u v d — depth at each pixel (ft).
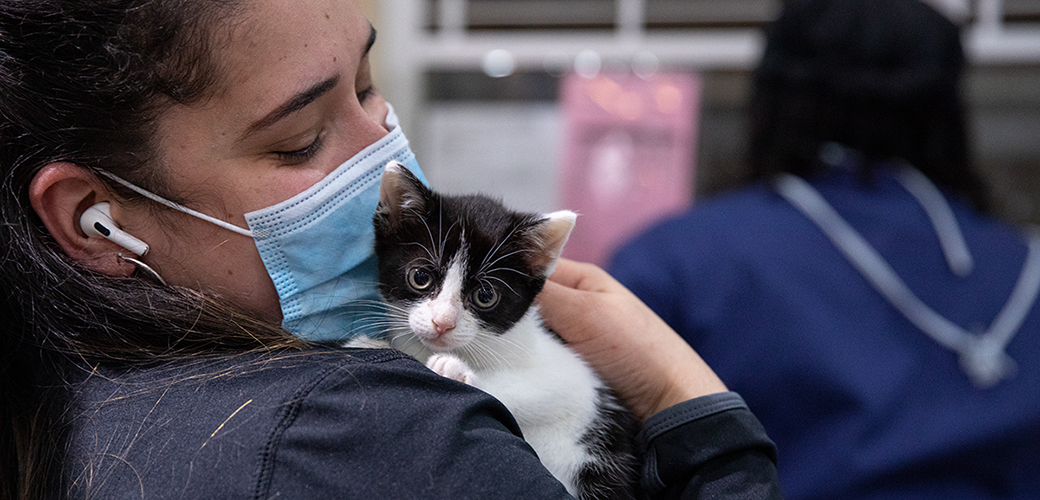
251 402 2.78
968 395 5.60
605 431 4.16
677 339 4.33
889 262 5.85
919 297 5.78
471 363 4.30
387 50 9.51
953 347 5.66
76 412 3.07
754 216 6.20
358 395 2.79
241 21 3.08
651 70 9.36
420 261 4.33
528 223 4.38
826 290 5.85
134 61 3.04
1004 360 5.63
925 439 5.49
